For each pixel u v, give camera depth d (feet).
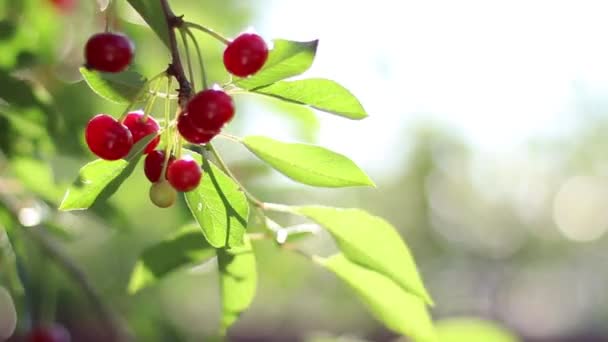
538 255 17.22
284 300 8.00
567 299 17.30
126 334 3.01
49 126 2.56
